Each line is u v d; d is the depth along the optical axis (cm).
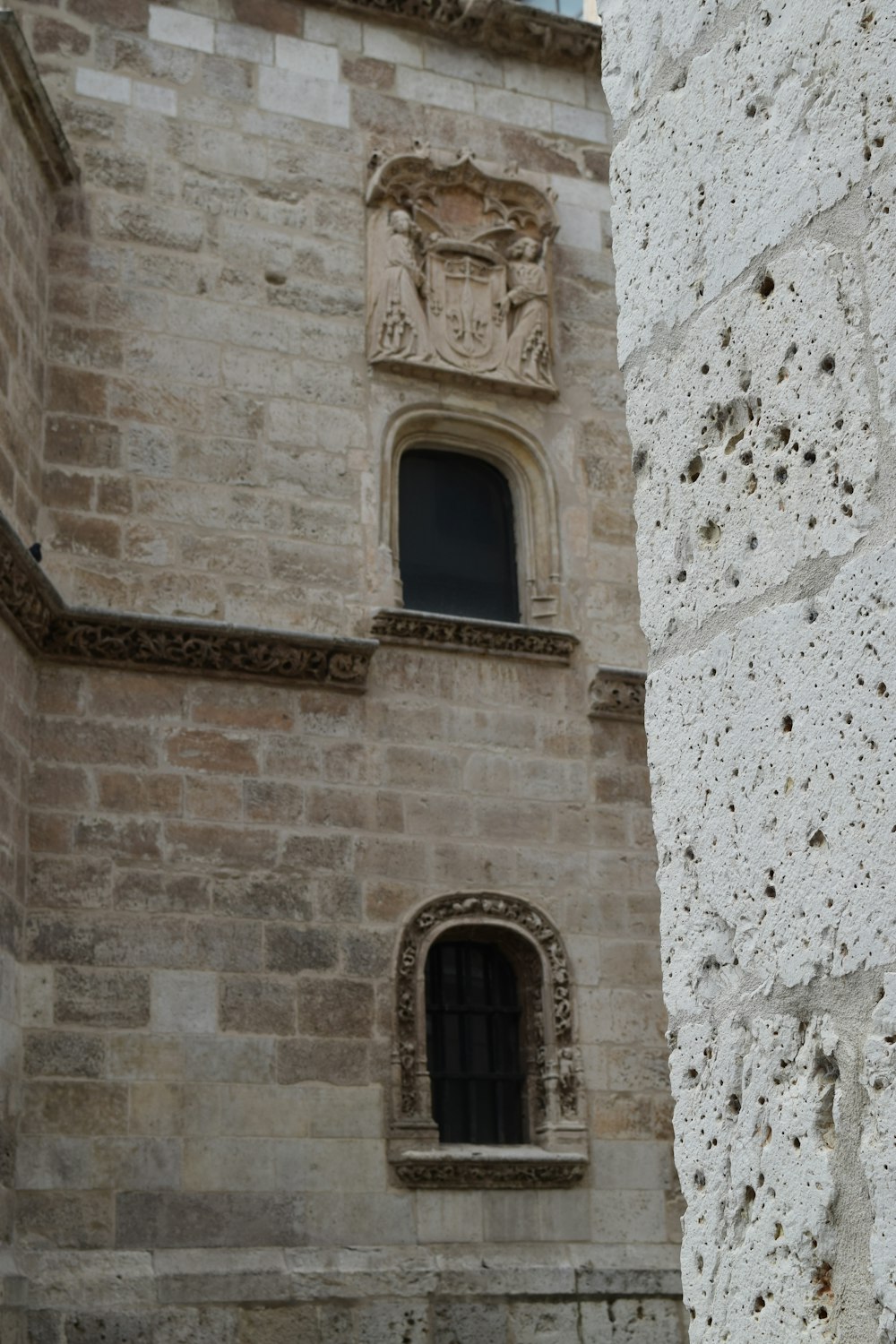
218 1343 1354
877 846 343
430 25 1825
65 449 1544
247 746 1523
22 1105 1368
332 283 1700
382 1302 1410
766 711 379
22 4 1648
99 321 1590
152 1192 1383
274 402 1638
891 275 360
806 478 378
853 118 378
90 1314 1317
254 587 1577
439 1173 1467
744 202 410
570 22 1869
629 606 1727
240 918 1478
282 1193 1421
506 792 1609
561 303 1808
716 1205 372
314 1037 1473
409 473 1723
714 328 415
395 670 1602
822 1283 342
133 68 1675
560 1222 1499
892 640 346
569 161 1862
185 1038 1430
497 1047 1577
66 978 1410
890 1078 330
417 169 1762
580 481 1752
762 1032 366
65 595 1508
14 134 1496
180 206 1655
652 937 1620
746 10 418
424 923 1540
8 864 1373
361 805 1551
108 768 1473
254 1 1748
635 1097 1567
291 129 1728
